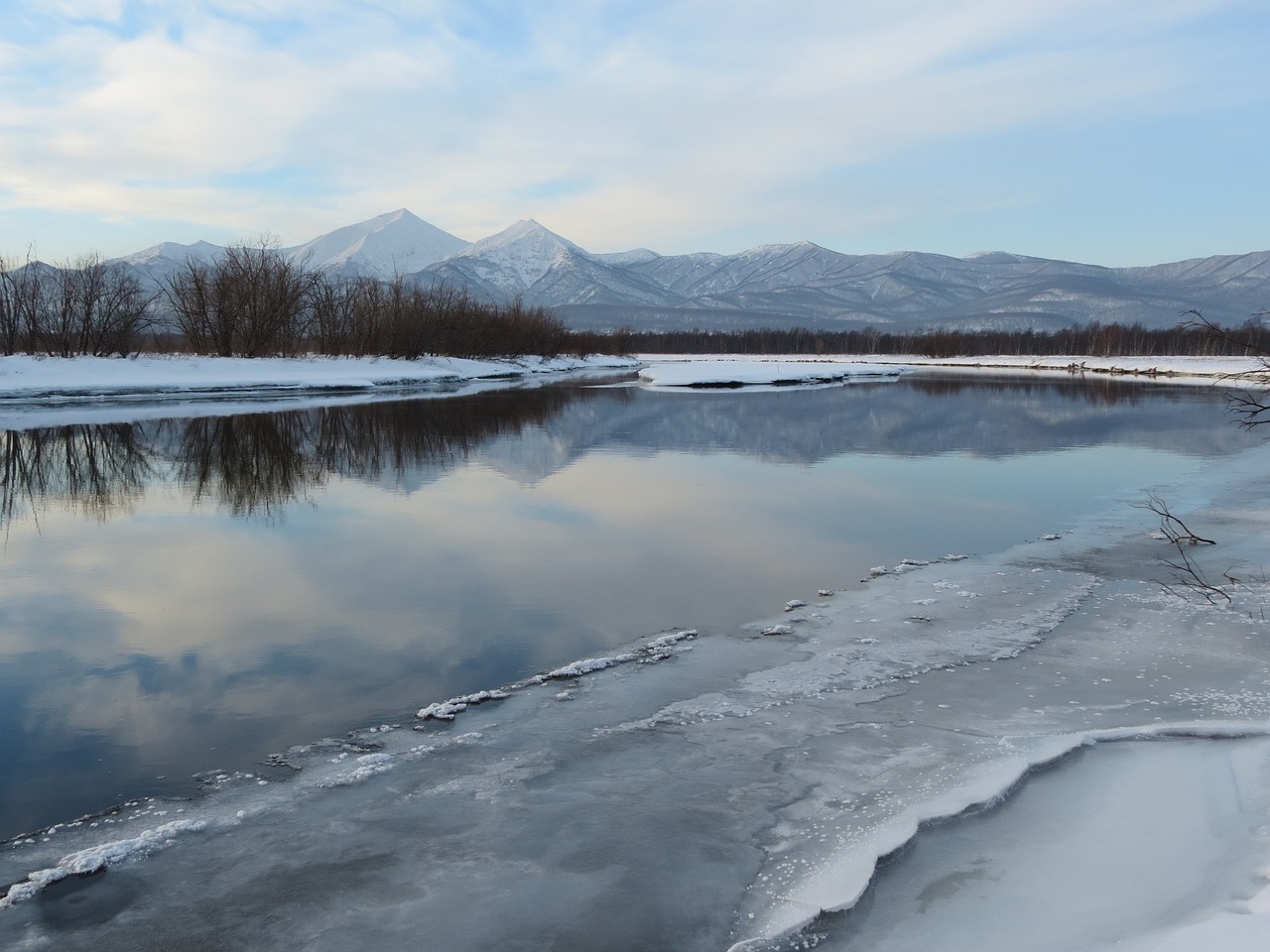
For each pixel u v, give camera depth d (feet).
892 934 13.29
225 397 140.87
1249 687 22.72
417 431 91.81
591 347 363.76
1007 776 17.93
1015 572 35.45
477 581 35.40
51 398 128.47
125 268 164.45
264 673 25.64
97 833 16.84
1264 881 13.75
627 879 15.02
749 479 61.52
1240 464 66.39
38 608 32.27
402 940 13.52
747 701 22.76
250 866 15.57
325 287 204.54
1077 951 12.46
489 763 19.53
